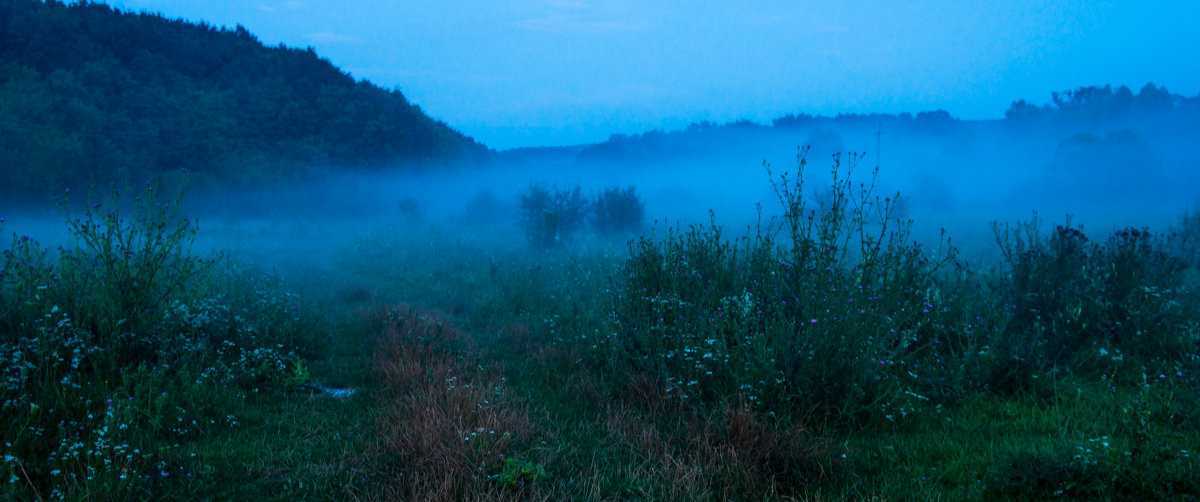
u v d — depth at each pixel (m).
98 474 3.40
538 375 6.24
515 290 10.73
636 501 3.47
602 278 9.55
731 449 3.86
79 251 5.63
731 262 6.54
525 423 4.52
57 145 36.28
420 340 7.13
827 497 3.48
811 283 5.41
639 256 6.93
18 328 4.92
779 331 4.96
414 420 4.42
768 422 4.37
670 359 5.50
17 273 5.25
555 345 7.21
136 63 67.94
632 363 5.90
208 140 55.47
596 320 7.16
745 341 5.21
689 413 4.79
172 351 5.35
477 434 4.09
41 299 5.11
